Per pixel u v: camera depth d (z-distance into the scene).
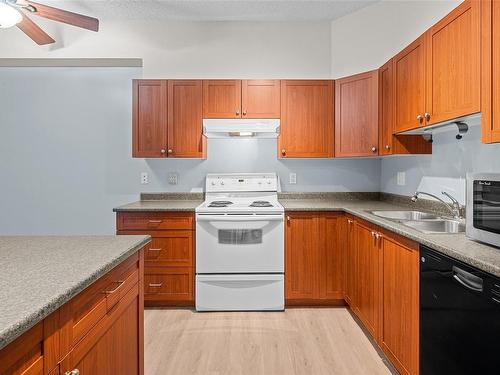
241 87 3.10
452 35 1.71
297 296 2.85
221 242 2.80
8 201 3.65
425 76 1.99
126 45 3.38
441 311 1.39
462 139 2.13
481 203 1.38
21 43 3.37
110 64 3.52
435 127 2.06
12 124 3.63
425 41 1.99
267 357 2.12
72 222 3.64
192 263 2.85
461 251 1.28
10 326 0.65
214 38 3.39
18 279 0.93
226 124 3.06
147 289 2.85
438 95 1.84
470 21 1.55
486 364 1.12
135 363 1.41
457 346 1.28
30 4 1.92
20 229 3.65
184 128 3.10
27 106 3.63
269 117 3.10
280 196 3.45
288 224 2.83
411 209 2.64
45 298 0.80
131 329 1.37
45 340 0.80
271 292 2.81
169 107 3.09
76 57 3.37
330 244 2.84
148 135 3.10
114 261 1.14
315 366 2.02
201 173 3.45
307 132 3.11
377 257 2.11
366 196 3.45
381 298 2.04
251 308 2.81
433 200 2.46
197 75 3.39
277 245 2.80
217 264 2.80
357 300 2.52
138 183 3.50
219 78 3.39
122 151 3.62
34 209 3.64
